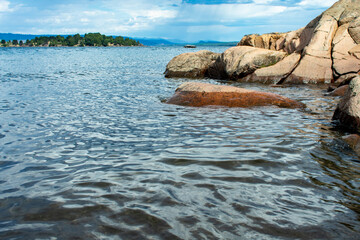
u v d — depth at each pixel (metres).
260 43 20.36
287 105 8.37
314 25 16.44
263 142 5.06
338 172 3.78
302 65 14.95
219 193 3.15
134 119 7.04
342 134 5.63
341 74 14.09
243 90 9.04
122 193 3.16
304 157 4.32
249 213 2.74
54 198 3.07
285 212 2.78
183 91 9.51
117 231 2.46
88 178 3.59
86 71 22.12
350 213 2.78
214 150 4.62
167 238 2.36
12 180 3.59
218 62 18.08
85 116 7.42
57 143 5.18
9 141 5.30
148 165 4.00
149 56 52.59
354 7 15.43
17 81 15.55
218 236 2.38
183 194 3.12
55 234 2.43
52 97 10.45
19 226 2.56
